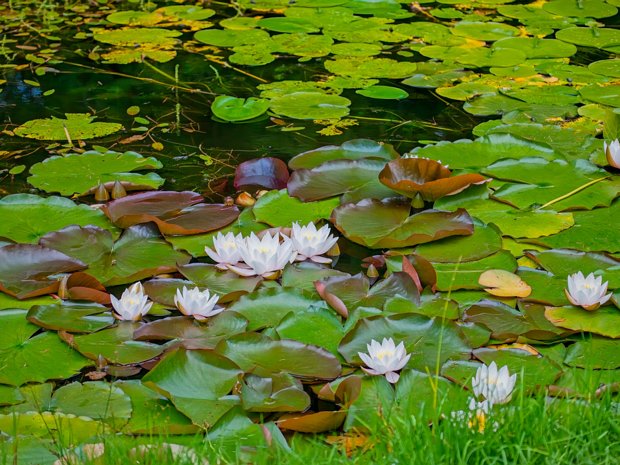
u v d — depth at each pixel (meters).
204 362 2.39
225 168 3.87
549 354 2.57
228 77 4.95
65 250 3.08
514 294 2.83
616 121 4.07
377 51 5.34
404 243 3.12
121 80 4.91
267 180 3.70
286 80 4.88
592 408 2.15
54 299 2.83
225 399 2.30
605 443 2.04
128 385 2.41
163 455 2.02
